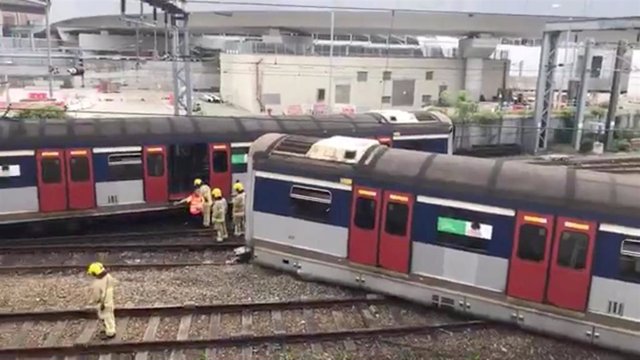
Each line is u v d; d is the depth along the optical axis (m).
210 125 19.05
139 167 18.09
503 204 11.84
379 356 11.05
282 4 44.03
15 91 48.91
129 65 59.44
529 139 37.31
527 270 11.77
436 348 11.41
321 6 41.44
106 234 17.88
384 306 13.18
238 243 17.00
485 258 12.16
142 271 14.70
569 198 11.38
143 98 50.25
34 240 17.02
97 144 17.36
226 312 12.52
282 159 14.29
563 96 50.25
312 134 19.94
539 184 11.81
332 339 11.50
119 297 12.85
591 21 33.06
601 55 50.50
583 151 37.53
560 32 35.25
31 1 31.05
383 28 48.97
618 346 11.30
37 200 16.94
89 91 53.84
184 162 18.67
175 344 10.90
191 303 12.75
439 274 12.70
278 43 48.22
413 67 47.47
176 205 18.80
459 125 35.94
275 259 14.76
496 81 52.19
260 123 19.77
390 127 21.09
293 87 44.31
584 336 11.51
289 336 11.30
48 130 16.95
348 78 45.19
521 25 47.38
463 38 52.00
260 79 43.84
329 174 13.59
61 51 52.06
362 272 13.54
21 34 74.12
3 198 16.53
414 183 12.66
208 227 18.59
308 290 13.84
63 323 11.77
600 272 11.20
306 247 14.20
